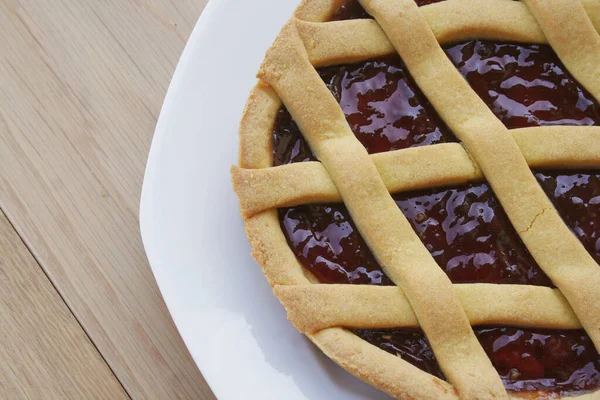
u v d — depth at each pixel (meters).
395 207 0.59
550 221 0.59
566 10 0.61
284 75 0.61
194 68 0.66
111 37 0.72
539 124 0.61
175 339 0.68
